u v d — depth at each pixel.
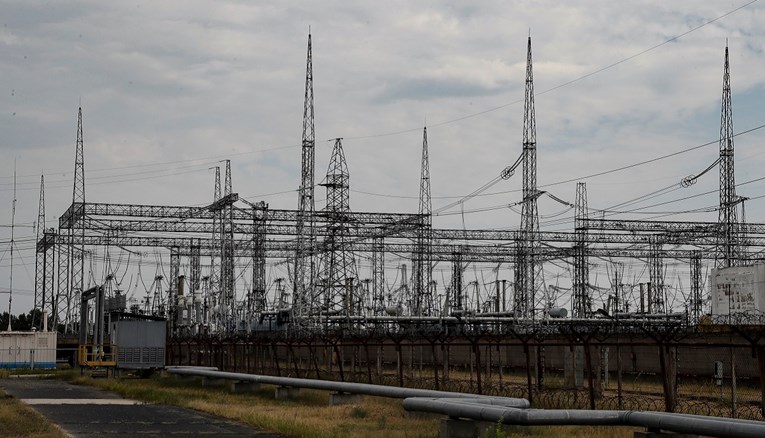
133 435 27.14
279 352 83.38
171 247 96.12
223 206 84.81
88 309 71.88
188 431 28.30
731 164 86.69
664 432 22.52
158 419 32.19
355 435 26.03
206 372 49.66
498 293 92.06
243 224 90.88
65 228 90.62
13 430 27.53
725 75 86.69
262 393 44.88
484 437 23.52
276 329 86.00
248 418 31.11
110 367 63.38
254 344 59.34
